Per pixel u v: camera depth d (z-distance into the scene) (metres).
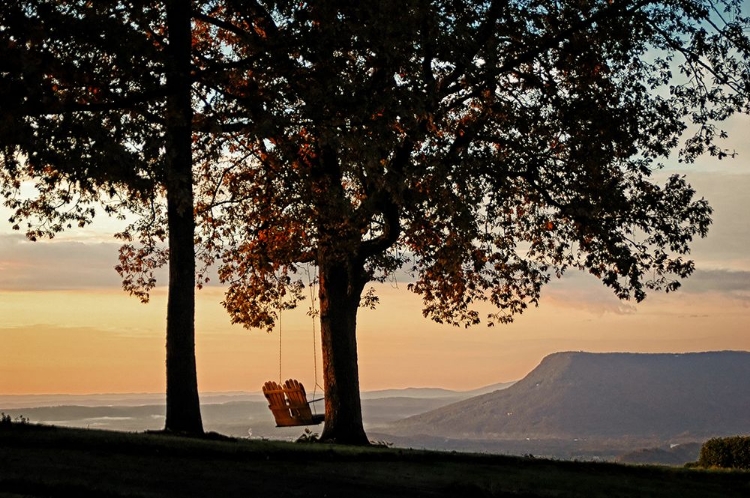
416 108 19.39
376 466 16.72
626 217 24.12
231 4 20.69
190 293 21.05
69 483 11.75
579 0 23.11
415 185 22.58
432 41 20.08
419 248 26.28
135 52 17.55
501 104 23.09
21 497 10.90
